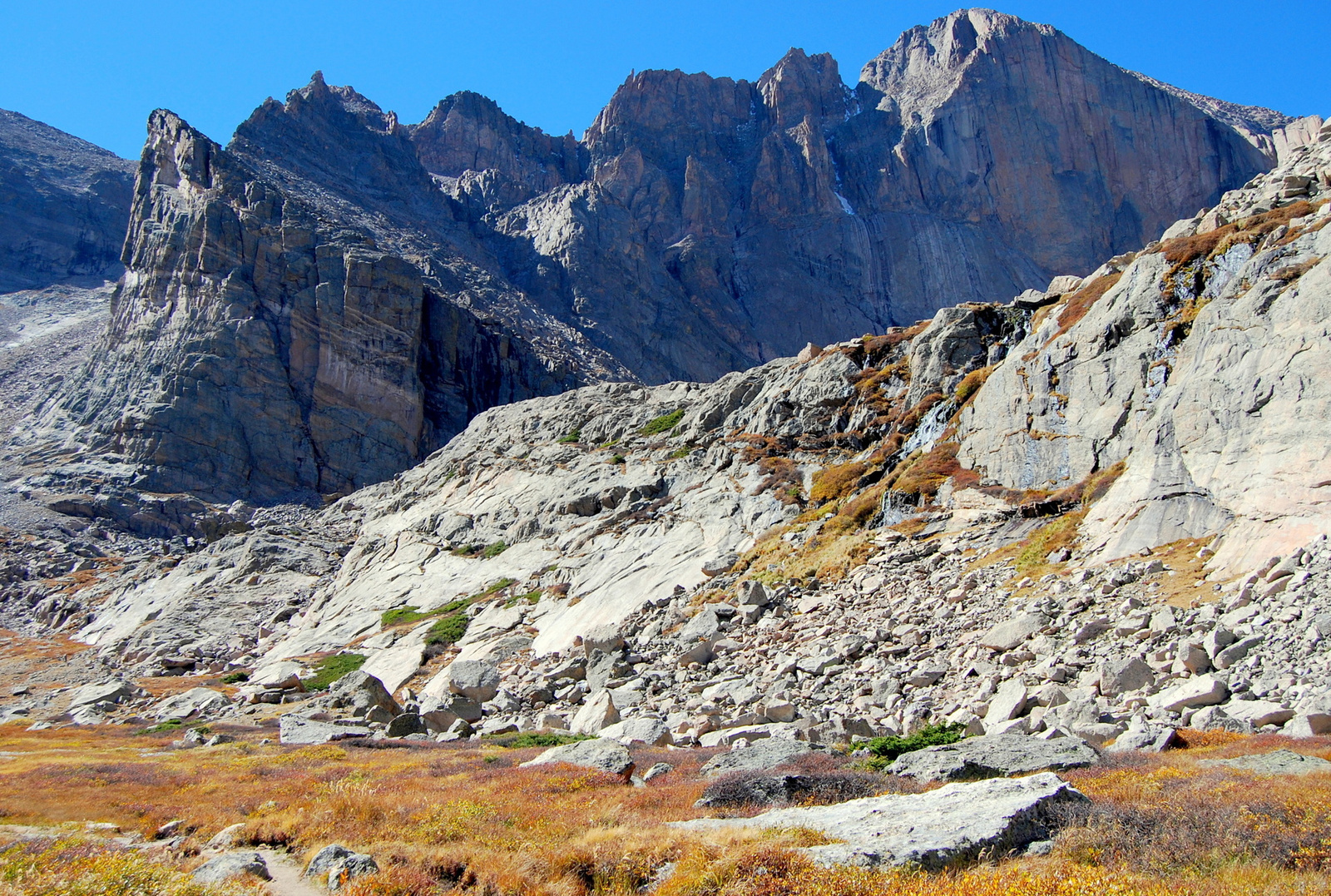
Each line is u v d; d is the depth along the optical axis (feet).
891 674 109.91
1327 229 120.57
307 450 482.69
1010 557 131.95
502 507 276.41
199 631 262.88
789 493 201.77
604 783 77.15
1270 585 91.61
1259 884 41.37
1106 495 130.62
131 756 112.47
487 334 573.74
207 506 439.22
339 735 124.16
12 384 624.59
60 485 440.04
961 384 188.44
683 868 50.72
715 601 161.99
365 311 512.22
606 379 621.72
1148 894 40.60
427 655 199.41
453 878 56.39
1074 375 152.76
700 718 108.37
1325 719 67.67
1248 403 115.65
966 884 43.04
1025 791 53.26
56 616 318.04
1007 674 97.91
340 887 56.03
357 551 293.43
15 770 97.19
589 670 147.33
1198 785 54.19
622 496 247.09
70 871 56.59
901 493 166.81
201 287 517.14
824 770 69.97
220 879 57.21
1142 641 94.38
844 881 44.93
